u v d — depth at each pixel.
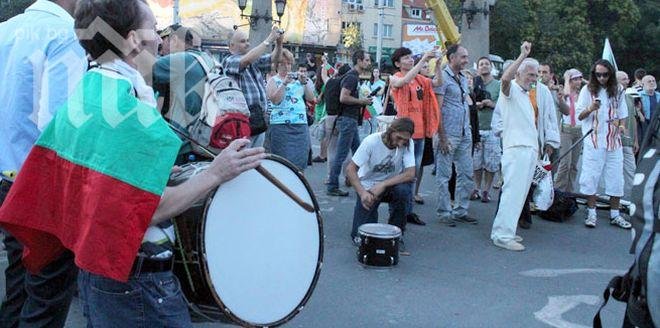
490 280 5.20
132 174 1.99
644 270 2.12
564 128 8.35
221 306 2.26
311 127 15.49
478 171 8.40
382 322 4.25
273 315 2.41
